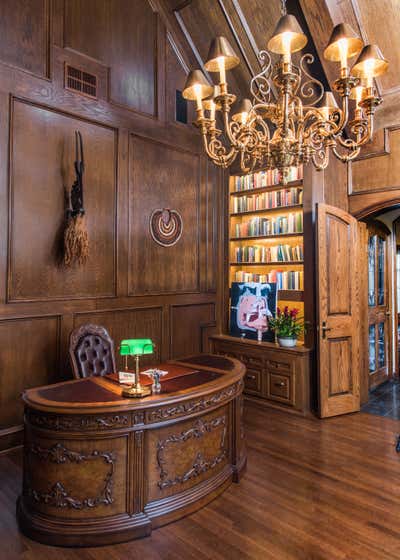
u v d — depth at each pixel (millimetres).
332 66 4219
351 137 4637
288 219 4922
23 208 3607
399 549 2203
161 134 4820
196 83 2736
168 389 2602
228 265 5633
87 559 2137
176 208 5012
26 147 3629
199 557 2137
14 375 3566
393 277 6023
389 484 2904
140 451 2357
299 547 2215
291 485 2885
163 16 4891
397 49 4004
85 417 2258
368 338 5094
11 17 3557
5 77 3486
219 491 2738
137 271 4566
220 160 2986
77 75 4016
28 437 2418
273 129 5082
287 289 4938
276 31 2299
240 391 3037
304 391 4379
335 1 3875
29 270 3648
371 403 4871
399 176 4344
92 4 4168
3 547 2232
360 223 4957
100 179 4207
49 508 2305
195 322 5246
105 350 3479
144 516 2348
